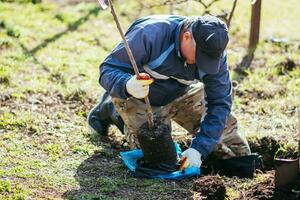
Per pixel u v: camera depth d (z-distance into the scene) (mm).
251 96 6711
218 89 4797
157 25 4684
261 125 6000
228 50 7961
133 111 5027
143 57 4668
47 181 4797
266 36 8430
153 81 4844
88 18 8625
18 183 4719
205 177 4781
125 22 8578
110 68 4699
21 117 5828
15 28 7984
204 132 4801
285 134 5797
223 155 5297
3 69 6809
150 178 4934
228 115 4875
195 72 4809
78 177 4910
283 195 4621
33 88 6445
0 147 5285
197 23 4430
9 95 6273
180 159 4973
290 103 6484
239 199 4672
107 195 4648
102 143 5539
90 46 7789
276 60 7551
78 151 5344
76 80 6801
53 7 8914
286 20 9188
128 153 5102
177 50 4637
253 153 5438
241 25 8750
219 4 9188
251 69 7402
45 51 7484
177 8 8844
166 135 4871
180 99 5117
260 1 7750
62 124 5797
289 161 4594
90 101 6355
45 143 5438
